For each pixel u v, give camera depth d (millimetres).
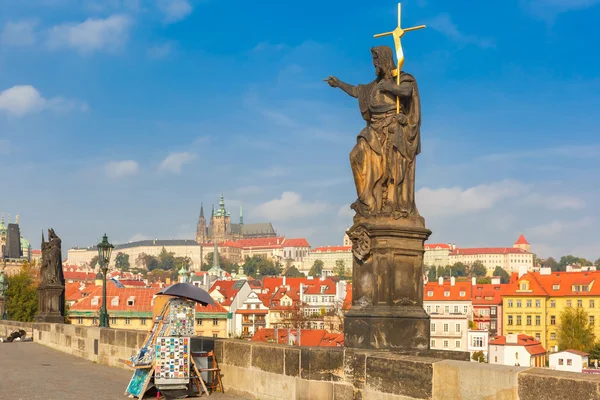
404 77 13398
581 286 139875
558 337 136000
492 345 113125
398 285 12836
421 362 10852
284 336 107750
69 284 167375
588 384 8594
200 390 16719
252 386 15727
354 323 12977
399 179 13070
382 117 13352
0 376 21484
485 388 9797
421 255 13109
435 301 145000
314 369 13406
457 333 131375
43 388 18453
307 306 177500
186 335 16703
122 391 17844
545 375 9070
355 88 13945
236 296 172750
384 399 11586
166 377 16250
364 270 13062
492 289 148625
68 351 31938
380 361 11742
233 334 163000
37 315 43844
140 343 23469
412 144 13250
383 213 13031
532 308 140250
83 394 17266
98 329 27312
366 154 13305
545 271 145750
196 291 16859
